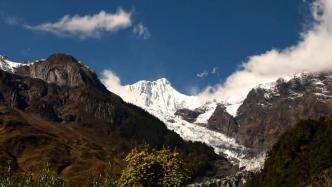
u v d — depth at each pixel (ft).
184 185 232.32
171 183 229.86
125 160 236.84
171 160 235.40
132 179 230.89
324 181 466.29
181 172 232.94
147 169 230.48
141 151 238.27
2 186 435.53
